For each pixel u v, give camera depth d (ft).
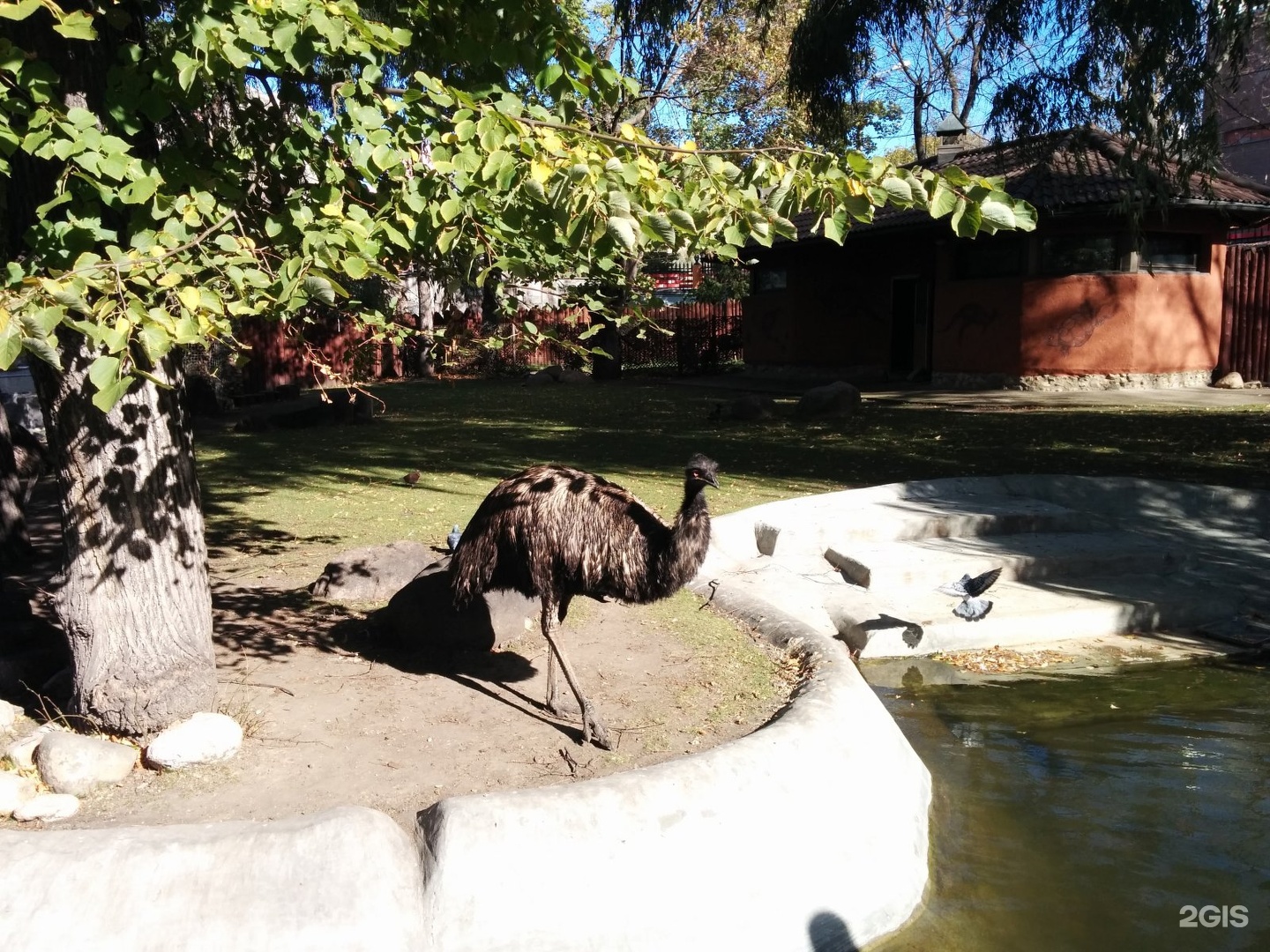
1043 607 25.57
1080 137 47.75
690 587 24.75
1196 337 66.13
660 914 12.17
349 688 18.54
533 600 22.03
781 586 26.53
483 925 11.67
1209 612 26.05
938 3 65.10
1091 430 48.14
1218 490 32.86
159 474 15.47
